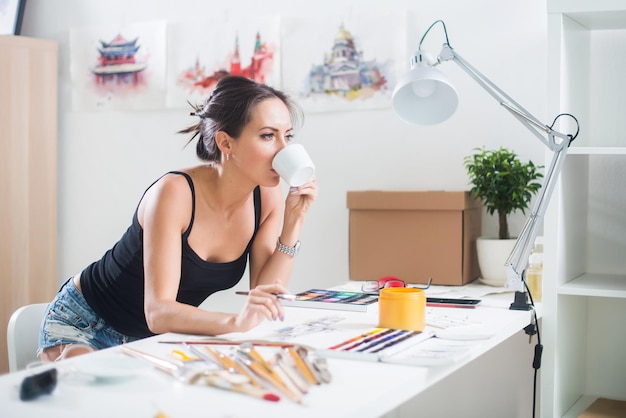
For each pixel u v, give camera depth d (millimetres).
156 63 2941
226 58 2820
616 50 2291
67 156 3109
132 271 1885
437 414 2527
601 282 2086
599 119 2324
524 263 1844
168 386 1120
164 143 2949
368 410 1055
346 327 1574
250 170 1759
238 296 2811
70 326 1945
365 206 2320
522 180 2217
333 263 2680
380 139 2598
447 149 2506
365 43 2602
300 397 1054
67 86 3109
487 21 2439
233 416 988
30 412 1002
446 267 2248
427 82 1851
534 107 2393
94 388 1107
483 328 1591
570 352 2156
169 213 1698
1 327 3004
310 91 2684
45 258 3064
